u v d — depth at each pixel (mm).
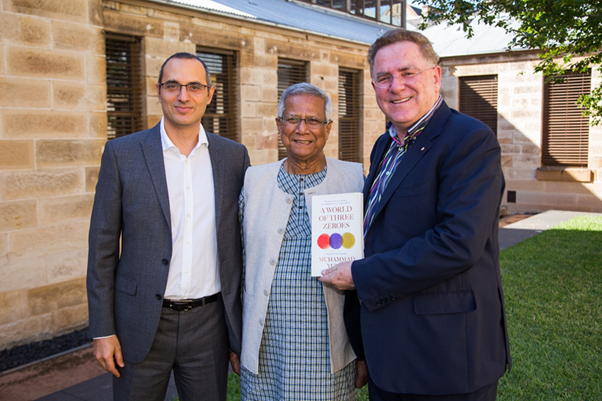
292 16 10039
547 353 3816
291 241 2211
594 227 9086
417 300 1824
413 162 1876
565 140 12500
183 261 2258
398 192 1876
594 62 5828
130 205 2238
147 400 2301
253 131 7773
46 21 4500
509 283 5609
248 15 7281
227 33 7230
